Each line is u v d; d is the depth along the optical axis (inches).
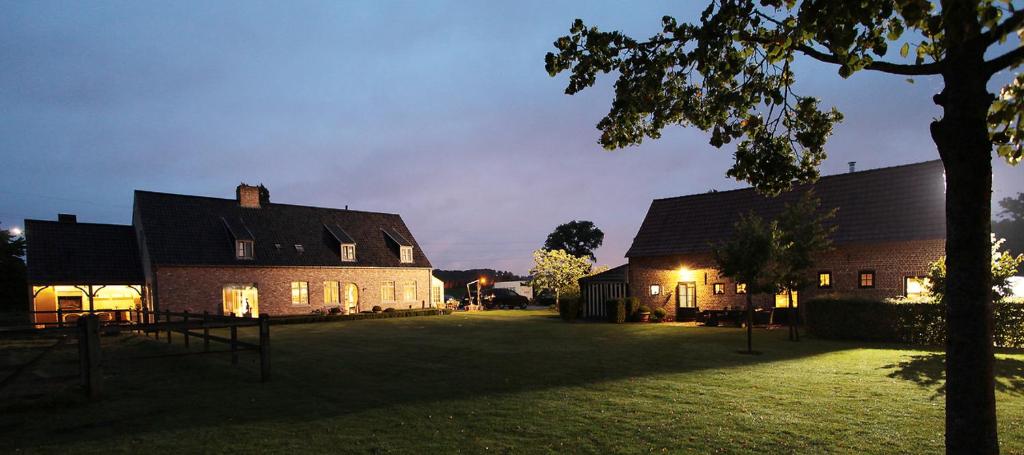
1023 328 543.5
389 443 249.8
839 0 136.3
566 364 478.3
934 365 444.5
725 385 367.6
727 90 198.7
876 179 895.1
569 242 2910.9
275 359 543.2
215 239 1248.8
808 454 221.9
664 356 524.4
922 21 142.3
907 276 790.5
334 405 328.8
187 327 402.6
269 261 1284.4
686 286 1022.4
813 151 219.6
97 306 1245.7
